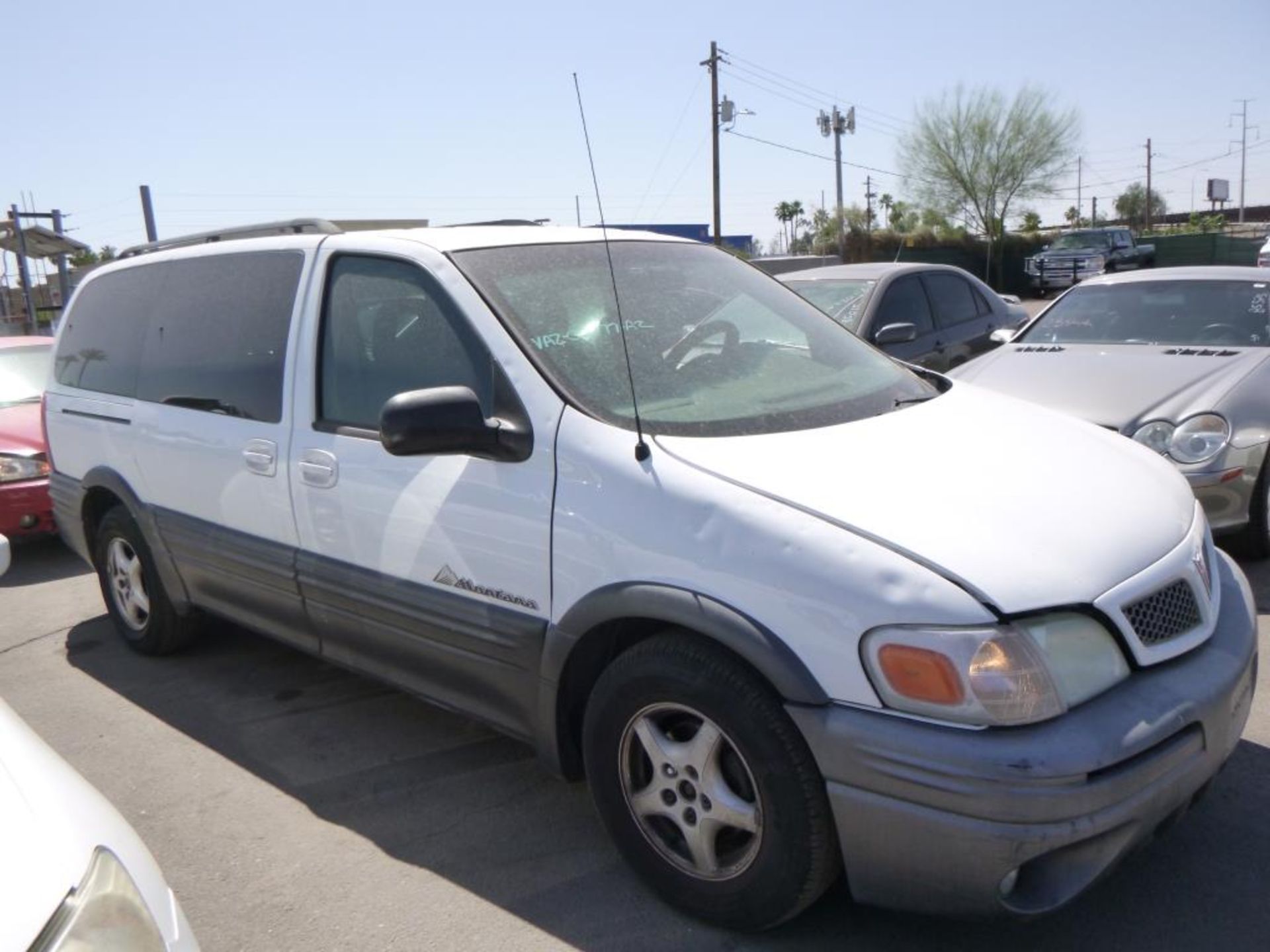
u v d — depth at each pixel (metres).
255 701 4.56
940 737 2.33
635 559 2.79
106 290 5.16
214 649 5.22
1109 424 5.26
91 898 1.73
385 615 3.49
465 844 3.35
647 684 2.79
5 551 2.69
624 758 2.92
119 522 4.90
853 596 2.45
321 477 3.65
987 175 43.44
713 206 32.06
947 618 2.37
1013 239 40.19
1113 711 2.42
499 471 3.10
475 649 3.23
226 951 2.89
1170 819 2.59
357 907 3.05
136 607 5.11
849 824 2.46
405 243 3.59
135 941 1.76
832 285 8.30
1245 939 2.70
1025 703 2.33
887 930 2.79
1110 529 2.71
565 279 3.50
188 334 4.43
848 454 2.86
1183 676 2.58
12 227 22.62
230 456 4.06
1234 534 5.23
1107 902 2.86
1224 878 2.94
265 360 3.96
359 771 3.87
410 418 2.93
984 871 2.33
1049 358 6.15
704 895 2.81
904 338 5.54
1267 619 4.74
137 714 4.50
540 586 3.03
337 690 4.64
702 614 2.62
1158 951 2.67
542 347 3.18
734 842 2.83
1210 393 5.26
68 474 5.26
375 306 3.60
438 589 3.32
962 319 8.80
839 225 38.56
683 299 3.65
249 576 4.08
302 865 3.28
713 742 2.71
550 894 3.05
